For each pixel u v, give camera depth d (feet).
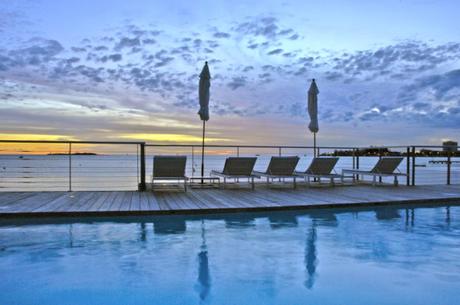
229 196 21.93
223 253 11.69
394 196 22.29
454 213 18.80
